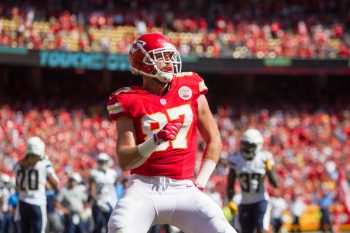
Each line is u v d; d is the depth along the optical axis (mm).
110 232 12203
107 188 33812
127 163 11984
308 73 75312
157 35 12625
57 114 66250
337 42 77500
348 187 55406
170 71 12508
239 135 66000
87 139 59312
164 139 11531
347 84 81500
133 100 12336
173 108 12453
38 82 72875
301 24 78875
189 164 12492
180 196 12227
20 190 27531
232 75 79938
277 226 41844
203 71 72438
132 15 75250
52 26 69812
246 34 76312
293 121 73000
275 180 26703
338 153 65625
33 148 27125
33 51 65188
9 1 70375
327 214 51188
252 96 79562
